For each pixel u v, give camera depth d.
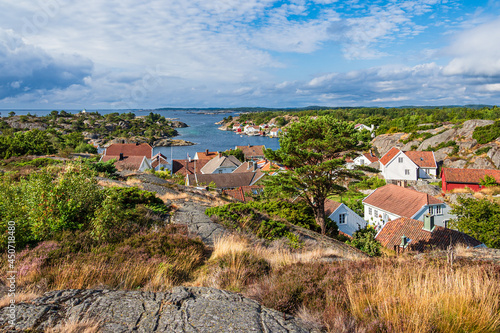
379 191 35.75
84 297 4.83
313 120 24.64
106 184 19.42
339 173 23.94
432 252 10.77
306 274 6.52
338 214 29.38
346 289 5.51
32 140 45.06
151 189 21.00
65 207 10.01
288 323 4.39
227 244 9.97
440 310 4.66
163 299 4.87
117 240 9.73
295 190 23.92
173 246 9.34
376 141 79.44
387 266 7.02
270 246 12.92
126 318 4.20
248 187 38.50
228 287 6.82
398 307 4.62
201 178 49.47
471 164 52.12
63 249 8.44
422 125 76.94
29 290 5.96
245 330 4.02
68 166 11.59
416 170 52.47
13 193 10.26
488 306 4.58
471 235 20.47
